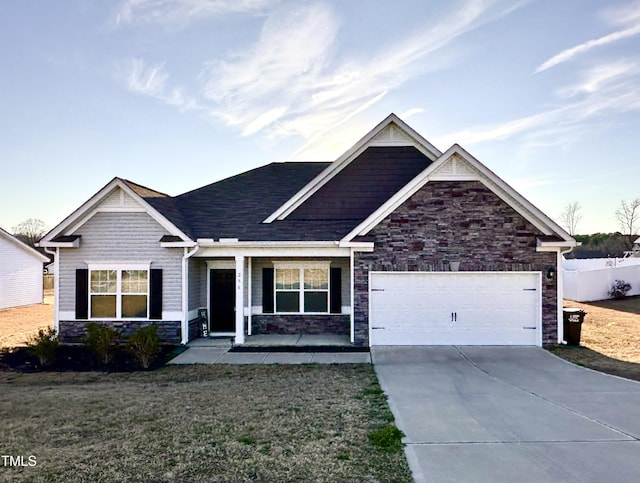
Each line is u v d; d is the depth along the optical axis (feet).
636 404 24.63
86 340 40.01
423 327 42.88
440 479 15.52
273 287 49.57
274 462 17.11
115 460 17.40
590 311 69.56
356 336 43.04
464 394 26.99
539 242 41.52
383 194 49.96
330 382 30.58
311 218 49.60
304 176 58.34
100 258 46.03
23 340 50.49
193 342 46.14
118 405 25.36
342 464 16.85
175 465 16.90
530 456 17.44
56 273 46.16
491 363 35.91
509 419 22.04
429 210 42.68
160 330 45.52
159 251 46.01
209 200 54.13
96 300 46.14
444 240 42.57
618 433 19.97
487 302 42.55
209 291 50.88
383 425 21.27
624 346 42.39
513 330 42.37
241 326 44.78
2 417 23.20
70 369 36.68
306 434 20.16
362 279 42.96
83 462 17.25
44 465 16.97
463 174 42.55
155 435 20.20
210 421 22.12
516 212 42.24
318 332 49.21
